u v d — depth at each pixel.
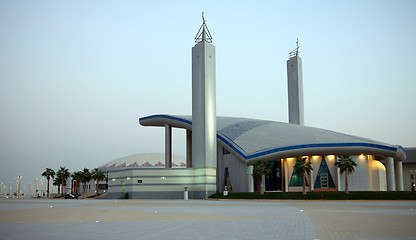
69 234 16.12
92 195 114.19
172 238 14.65
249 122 96.81
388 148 79.50
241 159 78.81
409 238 14.46
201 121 77.31
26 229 18.27
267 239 14.28
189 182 77.94
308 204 45.19
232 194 72.06
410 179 117.69
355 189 79.50
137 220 22.62
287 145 79.06
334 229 17.45
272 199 64.44
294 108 111.75
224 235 15.51
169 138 100.44
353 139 82.38
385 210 31.58
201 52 78.62
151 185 77.94
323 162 81.00
